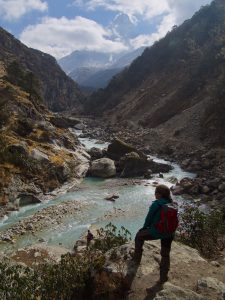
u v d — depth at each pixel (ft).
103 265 38.58
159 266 37.93
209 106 295.07
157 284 35.04
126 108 520.01
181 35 610.24
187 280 36.78
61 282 37.11
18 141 180.96
